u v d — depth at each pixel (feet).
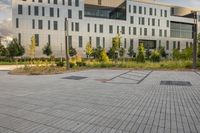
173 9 262.88
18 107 22.97
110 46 208.13
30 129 16.22
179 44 248.93
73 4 192.13
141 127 16.35
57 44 185.88
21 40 174.50
